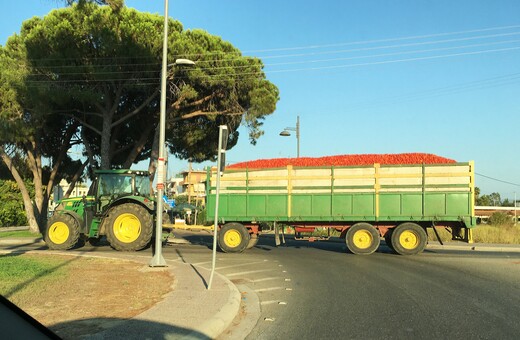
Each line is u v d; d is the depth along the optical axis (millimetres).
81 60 21922
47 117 23984
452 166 16547
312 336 6539
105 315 6949
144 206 17891
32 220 25875
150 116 25781
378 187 16828
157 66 22250
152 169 24562
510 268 13422
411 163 17188
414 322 7281
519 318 7535
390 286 10367
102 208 17703
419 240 16516
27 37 21734
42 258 13383
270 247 19453
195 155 28984
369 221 17000
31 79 21203
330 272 12438
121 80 22000
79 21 21016
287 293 9594
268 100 24375
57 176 31531
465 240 16734
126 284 9570
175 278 10414
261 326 7055
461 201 16422
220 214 17609
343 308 8227
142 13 22453
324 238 17719
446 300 8891
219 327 6652
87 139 28250
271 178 17438
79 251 16688
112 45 21125
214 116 24562
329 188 17109
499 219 36531
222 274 12023
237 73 23469
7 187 40031
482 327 6992
